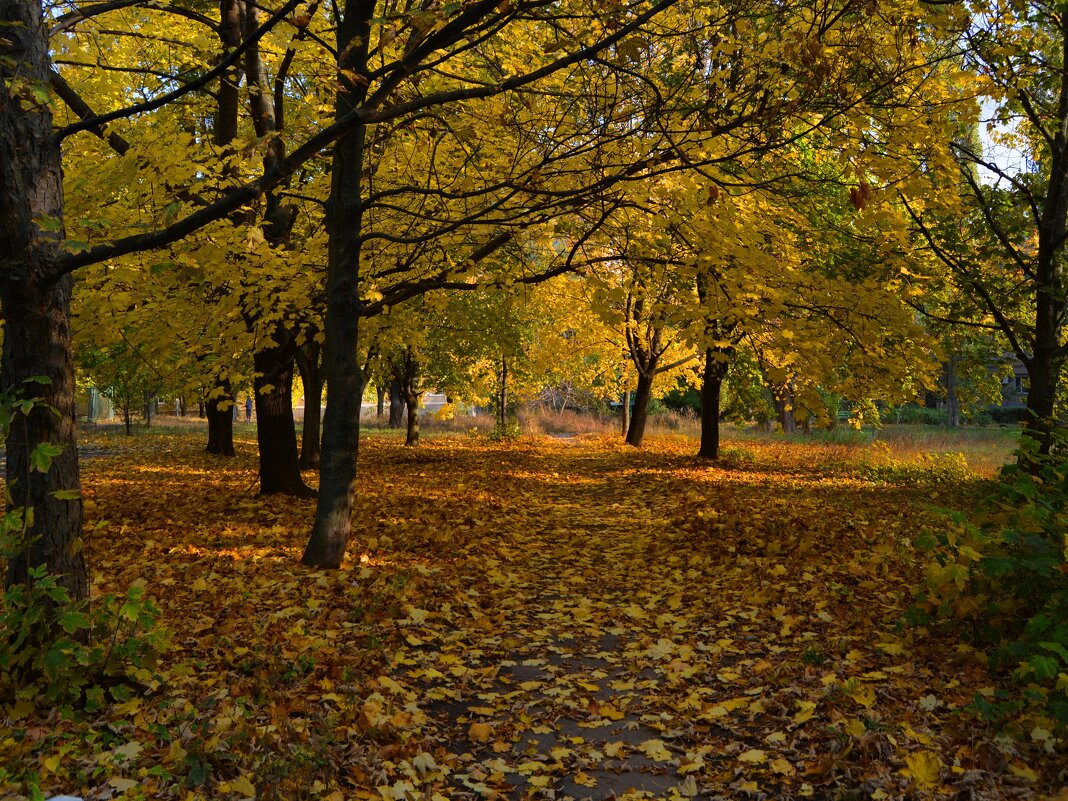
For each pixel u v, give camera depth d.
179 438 28.69
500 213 7.96
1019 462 4.98
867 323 6.11
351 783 3.37
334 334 7.42
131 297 7.67
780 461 19.97
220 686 4.33
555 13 5.18
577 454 23.12
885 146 5.62
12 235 4.01
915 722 3.81
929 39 5.86
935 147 5.79
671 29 5.88
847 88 5.00
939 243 10.66
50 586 3.74
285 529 9.02
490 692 4.68
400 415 37.47
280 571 7.07
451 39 4.51
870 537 8.65
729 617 6.11
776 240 7.00
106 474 15.73
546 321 25.06
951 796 3.09
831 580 6.81
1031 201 10.00
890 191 5.43
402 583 6.66
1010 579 4.53
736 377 19.11
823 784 3.33
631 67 5.34
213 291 8.93
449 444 26.52
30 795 3.02
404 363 24.50
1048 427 7.38
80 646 3.75
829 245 8.01
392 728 3.91
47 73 4.29
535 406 41.78
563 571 7.98
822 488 14.17
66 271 4.16
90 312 7.72
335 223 7.47
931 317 10.89
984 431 28.12
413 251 8.55
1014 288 10.50
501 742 3.98
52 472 4.16
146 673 4.14
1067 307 9.93
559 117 6.72
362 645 5.19
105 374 13.81
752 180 6.31
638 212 7.11
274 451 11.74
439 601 6.42
